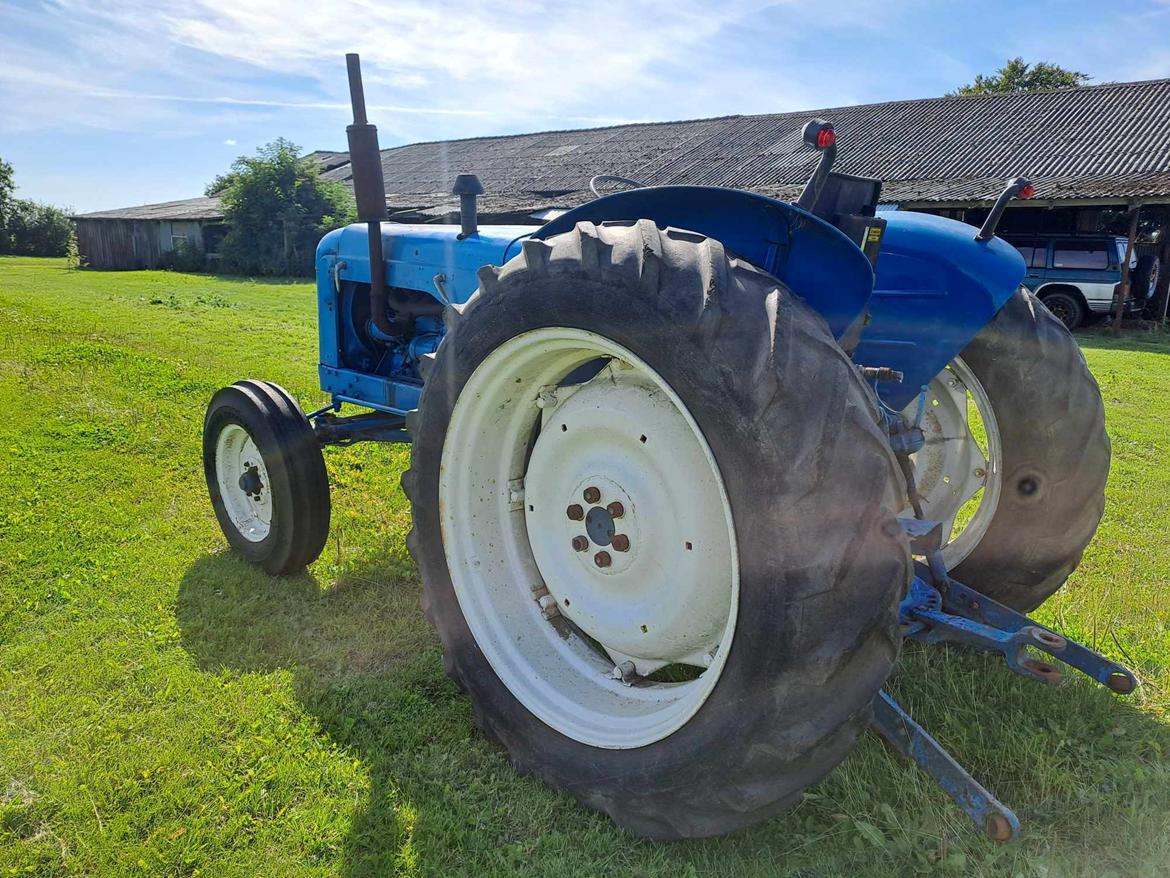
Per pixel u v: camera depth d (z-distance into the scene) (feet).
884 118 73.87
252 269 93.40
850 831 6.83
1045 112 66.54
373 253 11.75
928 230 8.86
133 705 8.77
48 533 13.24
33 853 6.78
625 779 6.73
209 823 7.11
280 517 11.46
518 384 7.79
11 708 8.68
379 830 7.04
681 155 78.95
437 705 8.88
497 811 7.22
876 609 5.56
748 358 5.72
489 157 100.22
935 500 10.25
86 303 50.26
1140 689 8.86
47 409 20.81
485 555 8.30
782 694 5.67
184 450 17.90
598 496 7.44
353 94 11.14
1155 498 16.10
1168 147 55.88
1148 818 6.85
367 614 10.90
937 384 10.09
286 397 11.74
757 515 5.65
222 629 10.35
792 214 6.59
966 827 6.74
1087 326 52.70
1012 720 8.17
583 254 6.59
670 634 7.18
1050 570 9.57
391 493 15.67
